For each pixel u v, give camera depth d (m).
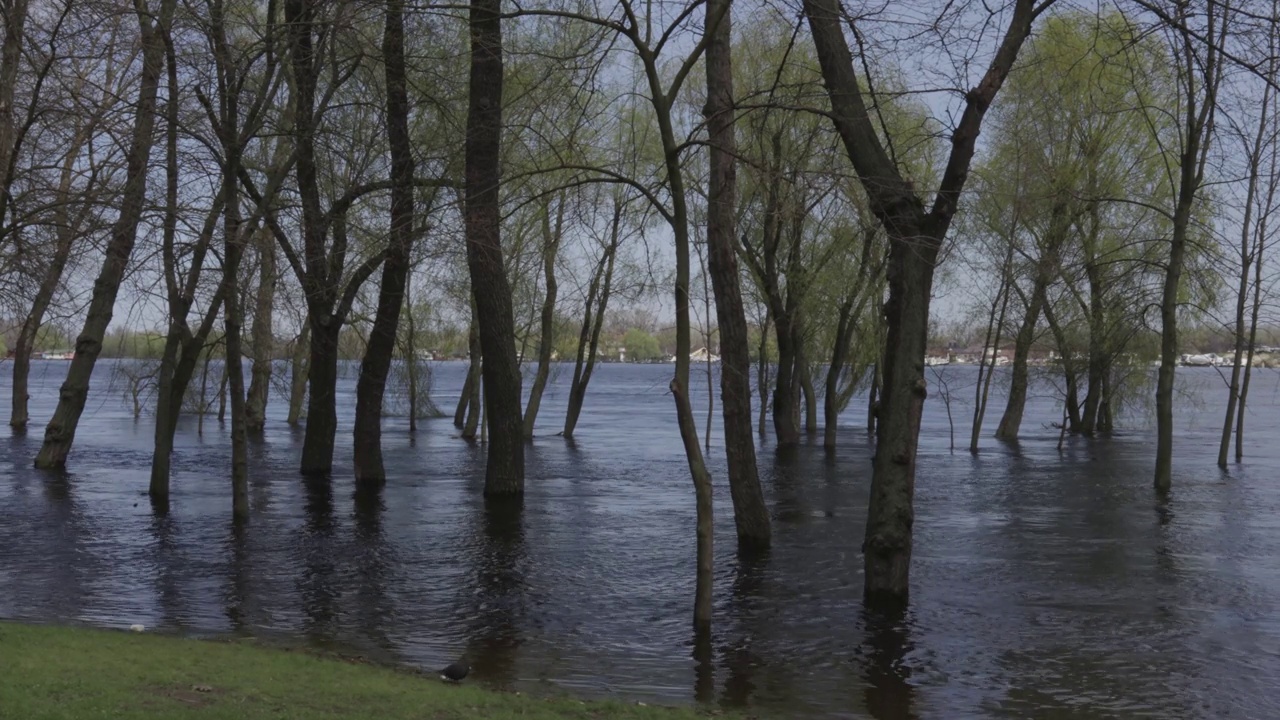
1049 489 26.72
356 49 18.67
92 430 44.81
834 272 36.66
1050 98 32.00
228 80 17.72
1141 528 20.27
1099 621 12.92
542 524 20.06
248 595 13.70
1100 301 34.44
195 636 11.35
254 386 44.31
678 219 11.01
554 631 12.13
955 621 12.82
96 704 7.25
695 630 12.01
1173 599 14.15
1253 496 25.34
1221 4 11.55
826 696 9.88
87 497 22.92
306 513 21.06
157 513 20.72
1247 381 34.69
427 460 32.88
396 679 9.21
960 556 17.19
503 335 23.39
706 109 16.06
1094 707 9.70
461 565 16.03
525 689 9.75
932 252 12.62
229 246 18.48
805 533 19.28
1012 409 45.41
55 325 16.95
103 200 15.27
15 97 14.94
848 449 38.66
